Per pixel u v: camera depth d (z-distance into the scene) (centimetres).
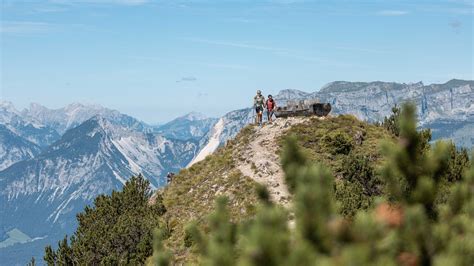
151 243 4509
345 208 2527
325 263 694
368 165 4028
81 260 4544
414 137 996
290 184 964
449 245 802
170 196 5650
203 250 1100
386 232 825
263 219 751
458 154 2247
